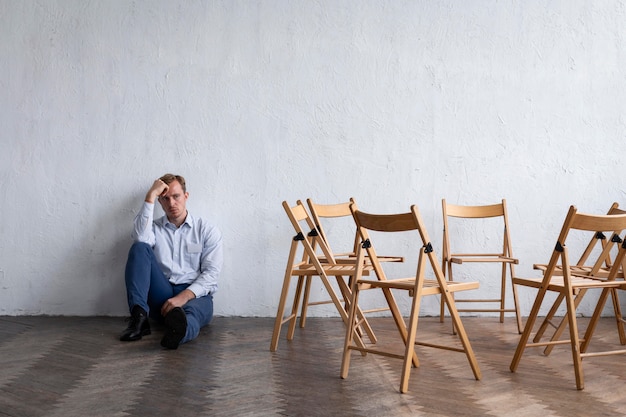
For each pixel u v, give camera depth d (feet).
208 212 17.10
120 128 16.98
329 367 12.02
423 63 17.38
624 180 17.75
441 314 16.81
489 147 17.52
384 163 17.34
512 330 15.67
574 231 17.69
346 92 17.25
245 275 17.19
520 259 17.61
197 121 17.06
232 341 14.16
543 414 9.33
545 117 17.61
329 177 17.25
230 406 9.63
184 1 17.02
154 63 17.01
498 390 10.55
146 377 11.18
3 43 16.83
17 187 16.89
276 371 11.66
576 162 17.67
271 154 17.16
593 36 17.66
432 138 17.42
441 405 9.74
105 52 16.93
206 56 17.06
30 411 9.38
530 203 17.61
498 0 17.49
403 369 10.52
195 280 15.84
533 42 17.57
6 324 15.80
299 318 17.10
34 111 16.88
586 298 17.75
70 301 17.02
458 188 17.48
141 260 14.71
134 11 16.94
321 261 15.64
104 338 14.28
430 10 17.39
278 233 17.19
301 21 17.19
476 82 17.48
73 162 16.94
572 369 11.94
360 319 14.12
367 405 9.72
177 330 13.16
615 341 14.39
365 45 17.29
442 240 17.44
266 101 17.13
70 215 16.96
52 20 16.87
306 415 9.25
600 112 17.70
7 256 16.89
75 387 10.59
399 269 17.48
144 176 17.01
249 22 17.11
